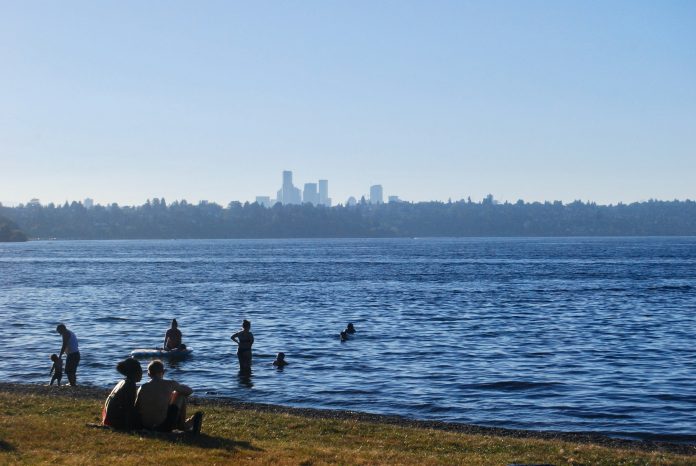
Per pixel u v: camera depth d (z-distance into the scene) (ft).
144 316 191.52
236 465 51.83
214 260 532.73
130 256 612.70
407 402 94.27
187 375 111.24
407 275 363.76
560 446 66.69
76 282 321.93
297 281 324.60
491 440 68.33
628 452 65.92
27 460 51.06
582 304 222.48
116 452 53.47
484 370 114.93
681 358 125.80
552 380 107.04
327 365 119.65
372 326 171.01
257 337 152.87
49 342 145.07
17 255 643.86
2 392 86.63
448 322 178.50
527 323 176.24
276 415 75.31
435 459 58.54
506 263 474.90
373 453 59.47
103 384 103.96
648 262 481.05
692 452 70.54
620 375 110.83
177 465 51.11
